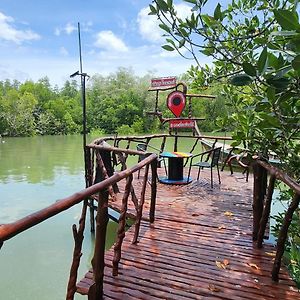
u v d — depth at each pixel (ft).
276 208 16.57
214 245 9.41
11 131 93.86
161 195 14.98
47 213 4.57
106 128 104.99
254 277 7.63
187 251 9.00
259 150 7.95
